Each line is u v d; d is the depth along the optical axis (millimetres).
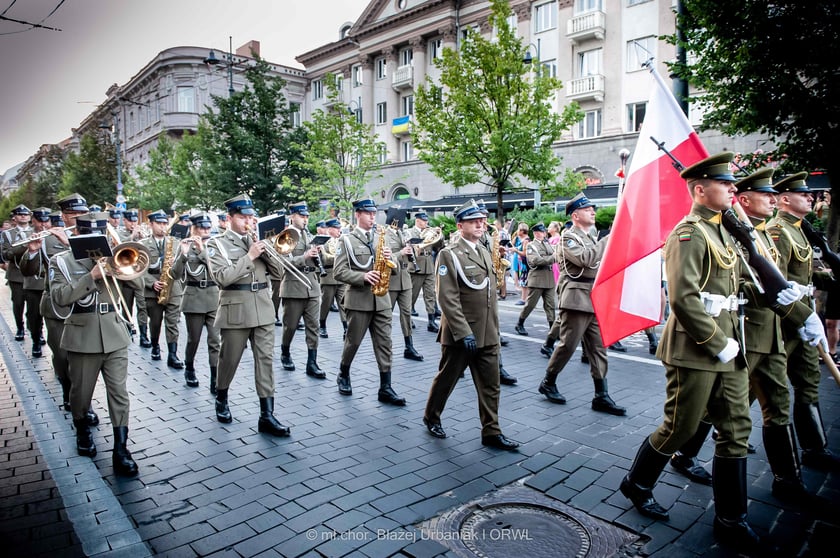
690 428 3510
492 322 4945
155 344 8594
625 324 4496
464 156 17453
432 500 3953
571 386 6852
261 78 25094
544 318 12328
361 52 35688
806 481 4223
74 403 4758
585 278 5926
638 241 4438
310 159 23891
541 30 27328
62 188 36500
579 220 6082
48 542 3443
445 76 17875
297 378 7434
